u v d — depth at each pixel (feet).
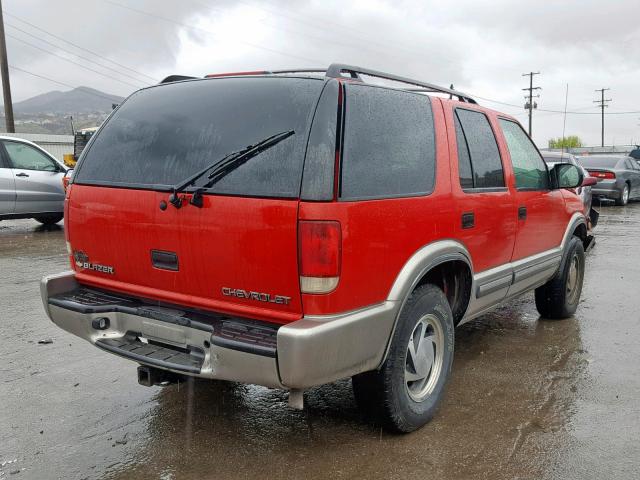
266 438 11.20
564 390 13.52
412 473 10.06
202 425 11.71
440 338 11.91
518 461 10.47
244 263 9.36
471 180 12.73
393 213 10.10
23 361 15.11
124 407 12.50
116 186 10.86
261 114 9.89
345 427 11.64
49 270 26.13
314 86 9.70
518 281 15.01
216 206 9.52
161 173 10.41
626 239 36.81
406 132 10.99
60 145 99.45
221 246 9.53
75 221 11.66
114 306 10.92
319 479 9.87
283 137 9.35
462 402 12.85
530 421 11.98
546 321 19.16
